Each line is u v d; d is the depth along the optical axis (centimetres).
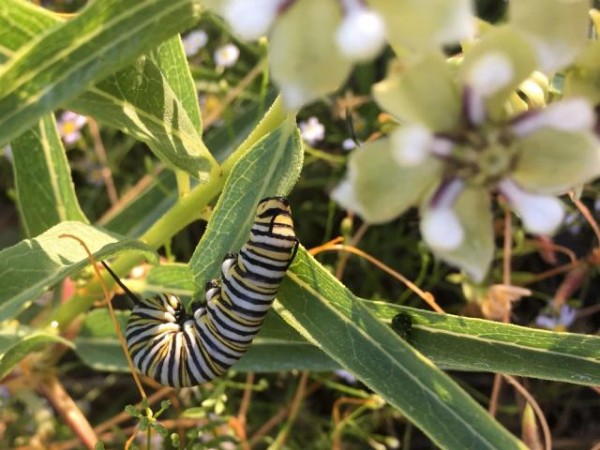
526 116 6
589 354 10
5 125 7
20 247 10
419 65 6
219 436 13
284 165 9
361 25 5
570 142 6
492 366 10
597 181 14
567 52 6
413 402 9
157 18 7
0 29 8
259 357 13
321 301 9
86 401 17
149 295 12
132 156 18
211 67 18
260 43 14
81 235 11
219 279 10
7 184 18
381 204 6
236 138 15
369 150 6
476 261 6
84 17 6
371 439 14
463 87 6
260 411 16
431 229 6
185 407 15
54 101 7
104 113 10
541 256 16
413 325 10
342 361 9
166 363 11
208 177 10
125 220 14
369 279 16
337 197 6
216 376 11
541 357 10
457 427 8
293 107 6
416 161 6
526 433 12
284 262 9
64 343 13
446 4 5
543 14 6
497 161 6
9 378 14
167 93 10
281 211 9
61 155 12
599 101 7
